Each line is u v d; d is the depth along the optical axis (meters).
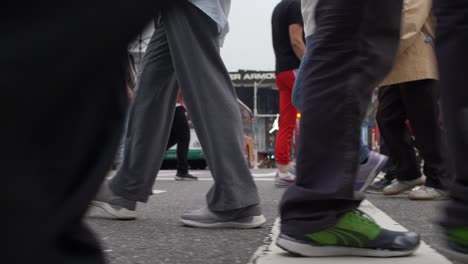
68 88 0.59
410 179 4.84
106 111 0.65
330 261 1.83
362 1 1.73
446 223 1.56
